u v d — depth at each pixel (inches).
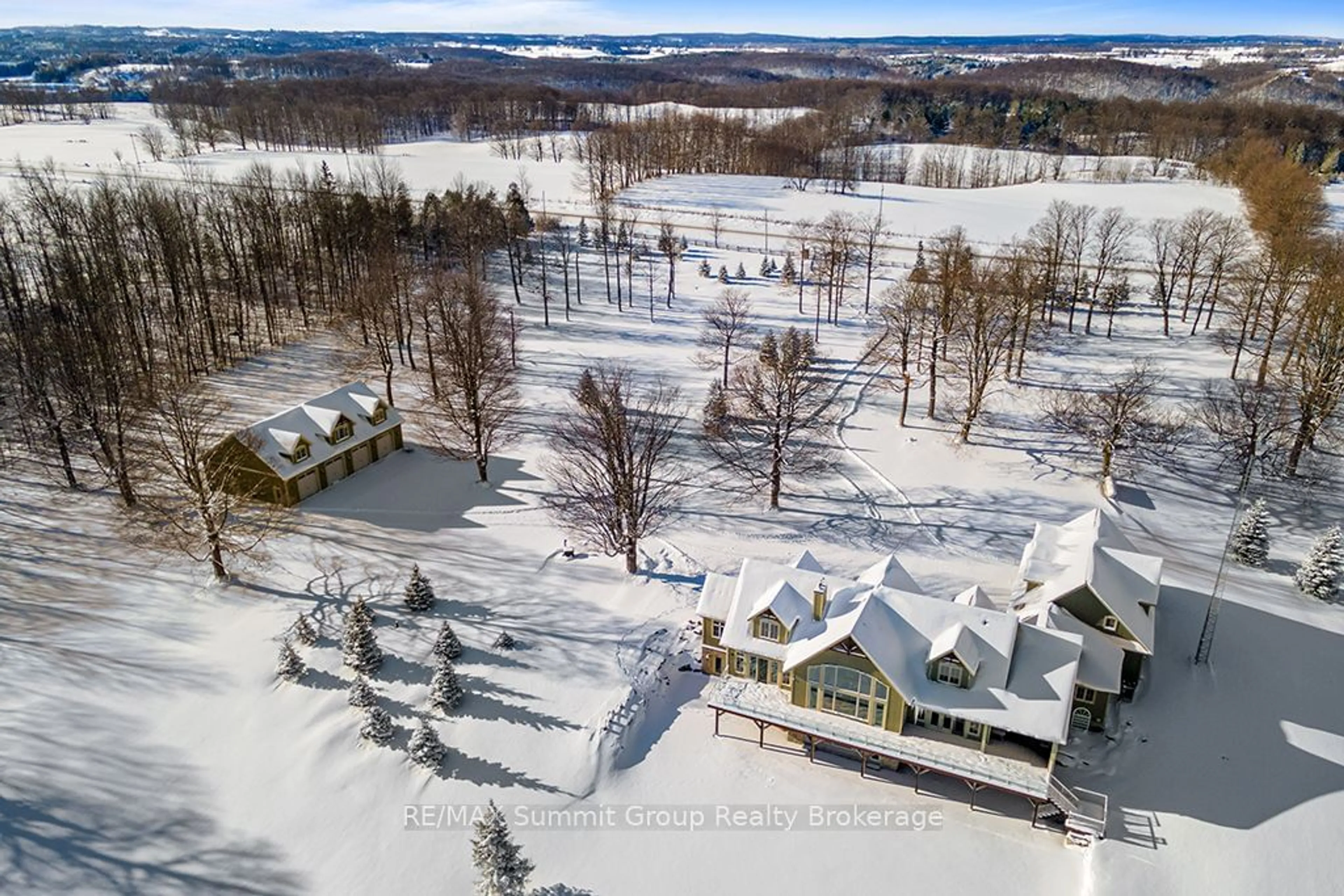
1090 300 4296.3
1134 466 2753.4
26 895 1407.5
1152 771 1654.8
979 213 6373.0
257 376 3425.2
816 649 1672.0
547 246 5403.5
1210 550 2338.8
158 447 2407.7
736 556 2325.3
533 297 4552.2
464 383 2694.4
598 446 2714.1
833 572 2244.1
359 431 2768.2
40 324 3125.0
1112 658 1737.2
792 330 3250.5
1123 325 4065.0
